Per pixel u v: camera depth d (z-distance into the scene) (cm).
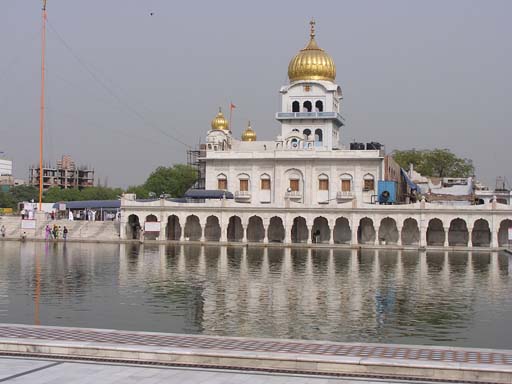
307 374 1695
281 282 4331
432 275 4872
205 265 5503
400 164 13875
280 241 9000
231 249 7762
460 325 2859
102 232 9138
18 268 5094
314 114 10181
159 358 1827
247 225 8662
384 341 2520
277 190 9469
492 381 1647
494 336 2630
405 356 1820
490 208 7931
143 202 8881
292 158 9400
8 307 3209
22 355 1864
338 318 3003
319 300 3541
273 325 2820
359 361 1725
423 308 3303
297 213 8425
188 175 14400
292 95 10362
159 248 7731
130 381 1608
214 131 10800
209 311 3148
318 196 9381
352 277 4681
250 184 9631
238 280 4419
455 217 8025
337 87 10375
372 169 9194
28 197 17100
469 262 6144
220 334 2609
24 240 8825
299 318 2992
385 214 8206
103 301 3428
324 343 2003
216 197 9281
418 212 8106
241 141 11588
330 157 9288
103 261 5791
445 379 1661
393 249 8075
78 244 8269
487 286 4200
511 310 3256
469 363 1719
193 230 9175
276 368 1745
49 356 1858
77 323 2800
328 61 10406
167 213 8800
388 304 3428
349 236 8794
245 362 1778
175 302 3416
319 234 8906
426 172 13762
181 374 1680
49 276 4556
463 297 3697
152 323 2827
